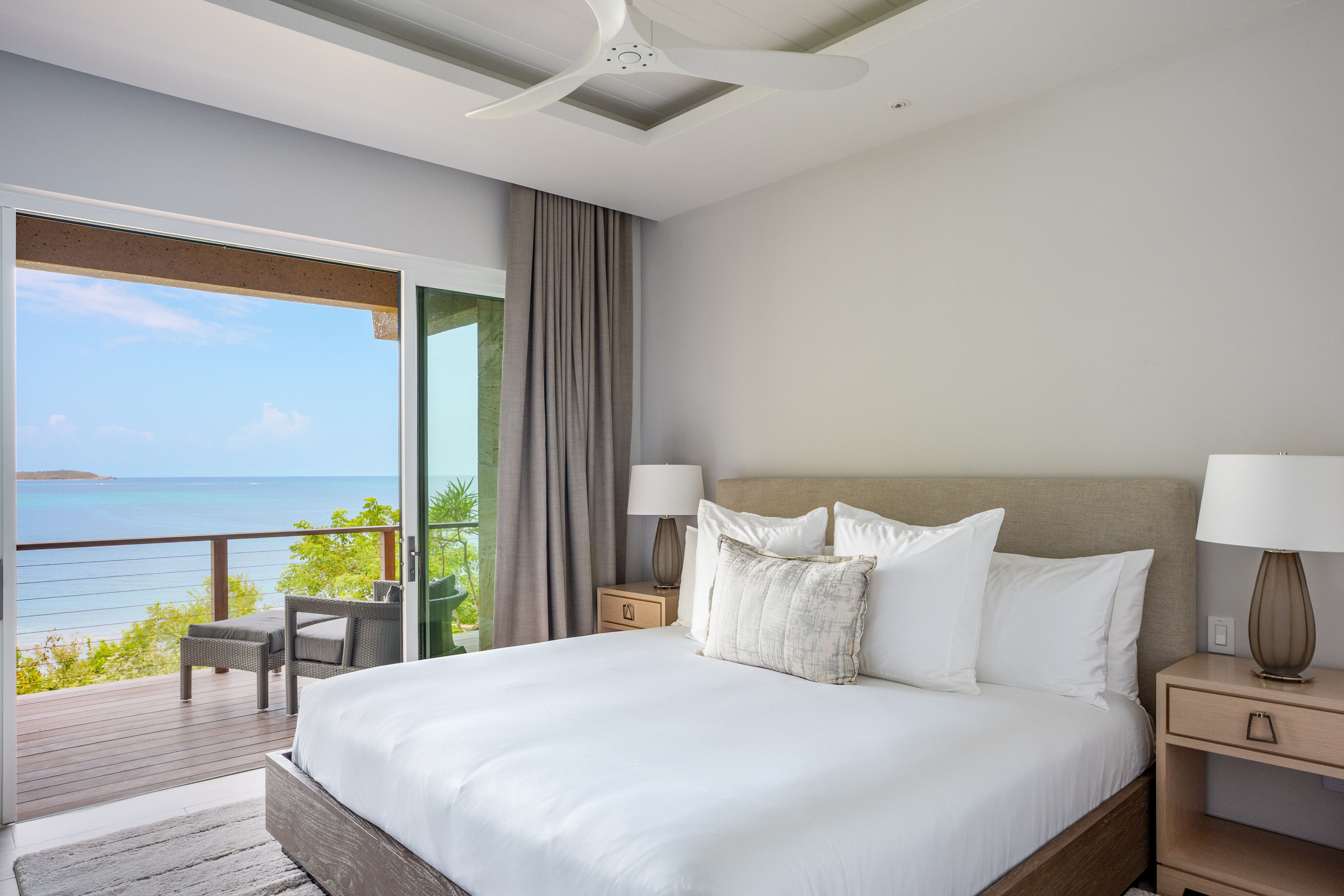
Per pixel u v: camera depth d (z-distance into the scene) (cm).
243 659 425
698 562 306
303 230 325
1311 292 228
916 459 322
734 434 398
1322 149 226
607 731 184
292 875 231
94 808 285
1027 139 289
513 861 145
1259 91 237
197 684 484
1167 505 244
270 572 805
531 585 386
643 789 149
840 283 350
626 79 311
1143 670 248
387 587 482
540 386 388
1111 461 268
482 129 309
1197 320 249
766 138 321
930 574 233
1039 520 271
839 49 254
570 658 264
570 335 403
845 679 229
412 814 177
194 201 299
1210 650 246
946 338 313
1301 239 229
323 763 219
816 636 233
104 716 413
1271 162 235
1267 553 213
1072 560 245
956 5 227
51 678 638
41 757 346
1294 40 230
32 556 747
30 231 374
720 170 357
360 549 847
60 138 271
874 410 337
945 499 296
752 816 137
